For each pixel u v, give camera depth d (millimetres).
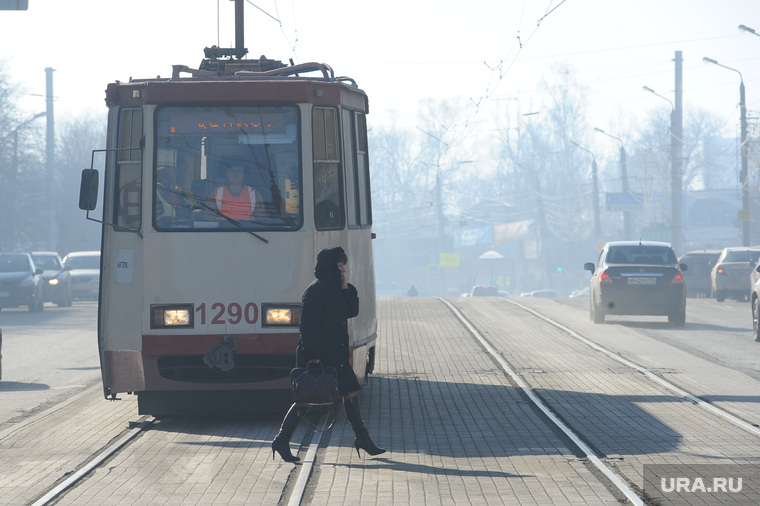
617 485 28656
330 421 40875
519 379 54312
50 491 28547
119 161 41500
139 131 41188
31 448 35969
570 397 47656
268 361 40500
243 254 40438
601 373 56719
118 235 41125
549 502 26750
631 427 39062
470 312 103625
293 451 34688
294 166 40969
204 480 30047
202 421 42000
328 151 42062
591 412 43094
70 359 71250
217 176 40906
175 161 40844
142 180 40656
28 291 126312
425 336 79188
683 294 88312
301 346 32875
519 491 28094
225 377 40781
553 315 101938
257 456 33844
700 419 41000
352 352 41906
